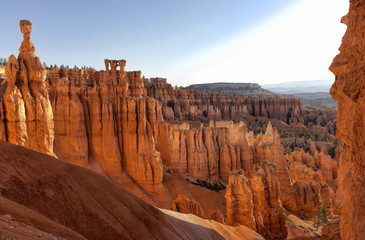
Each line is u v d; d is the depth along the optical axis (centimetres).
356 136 1174
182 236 2109
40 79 3072
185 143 6306
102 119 4641
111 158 4603
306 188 5362
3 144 1429
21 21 3002
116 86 6078
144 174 4666
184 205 3509
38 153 1542
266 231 3512
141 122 4812
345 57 1358
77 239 1032
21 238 753
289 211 5038
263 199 3803
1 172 1252
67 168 1608
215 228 2827
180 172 6072
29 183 1312
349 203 1187
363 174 1120
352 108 1277
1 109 2766
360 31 1165
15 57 2916
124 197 1856
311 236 3947
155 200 4538
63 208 1348
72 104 4341
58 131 4312
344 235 1266
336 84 1528
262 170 3941
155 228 1831
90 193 1578
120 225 1535
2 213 906
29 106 2945
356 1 1221
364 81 1043
